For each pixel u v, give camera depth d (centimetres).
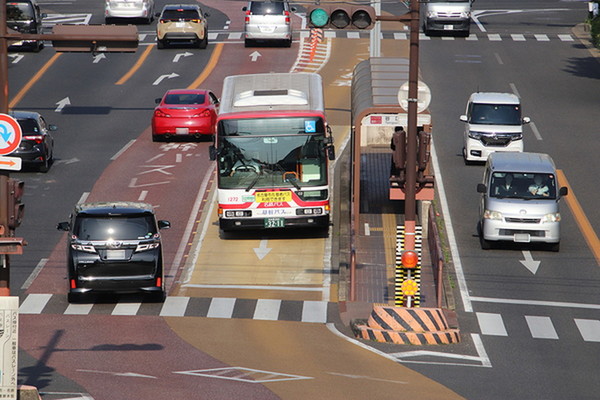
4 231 6412
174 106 15512
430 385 6975
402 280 9131
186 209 12594
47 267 10594
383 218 12450
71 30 8500
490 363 7819
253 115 11412
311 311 9381
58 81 19625
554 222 11212
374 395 6562
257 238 11769
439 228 12088
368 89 12431
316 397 6456
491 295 9962
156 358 7575
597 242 11712
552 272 10719
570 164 14762
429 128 11706
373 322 8569
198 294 9869
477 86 19312
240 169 11444
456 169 14462
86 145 15412
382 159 14975
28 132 13762
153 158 14775
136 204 9575
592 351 8356
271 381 6875
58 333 8394
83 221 9231
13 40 7125
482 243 11412
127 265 9188
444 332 8412
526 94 18812
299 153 11456
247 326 8812
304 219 11488
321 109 11562
